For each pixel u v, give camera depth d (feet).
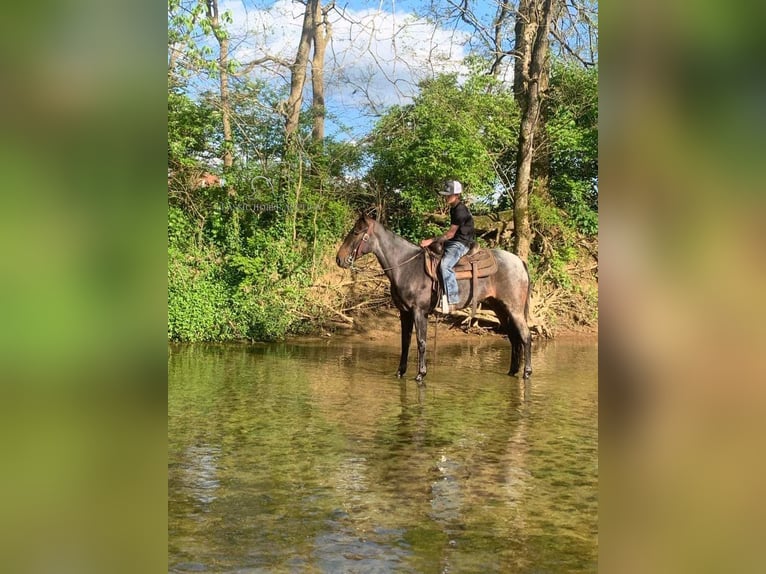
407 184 53.57
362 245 29.76
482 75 54.19
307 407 23.89
